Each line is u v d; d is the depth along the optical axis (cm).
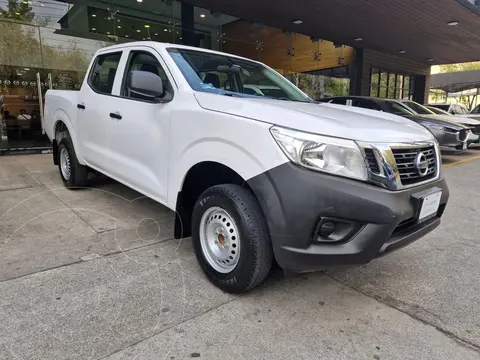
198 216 260
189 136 261
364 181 205
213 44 1060
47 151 838
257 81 355
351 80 1480
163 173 293
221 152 236
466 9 966
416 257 318
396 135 232
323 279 274
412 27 1139
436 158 259
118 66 364
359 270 291
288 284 264
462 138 802
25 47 841
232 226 238
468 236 371
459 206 479
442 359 191
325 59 1358
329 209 198
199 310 226
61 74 885
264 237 225
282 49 1213
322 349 196
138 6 938
